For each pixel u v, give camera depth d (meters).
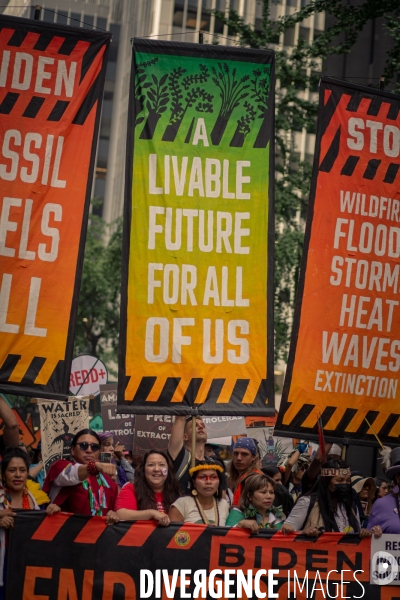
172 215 9.54
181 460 9.34
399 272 10.28
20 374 9.04
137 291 9.41
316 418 9.81
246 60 9.87
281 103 30.38
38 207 9.23
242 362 9.54
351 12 25.55
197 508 8.07
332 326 9.95
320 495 8.34
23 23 9.39
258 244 9.66
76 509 8.04
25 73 9.34
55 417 12.49
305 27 56.09
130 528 7.75
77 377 15.02
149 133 9.59
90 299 51.66
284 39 55.59
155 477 8.11
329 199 10.06
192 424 9.00
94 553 7.68
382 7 23.97
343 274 10.04
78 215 9.30
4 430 8.72
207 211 9.60
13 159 9.23
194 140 9.66
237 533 7.91
